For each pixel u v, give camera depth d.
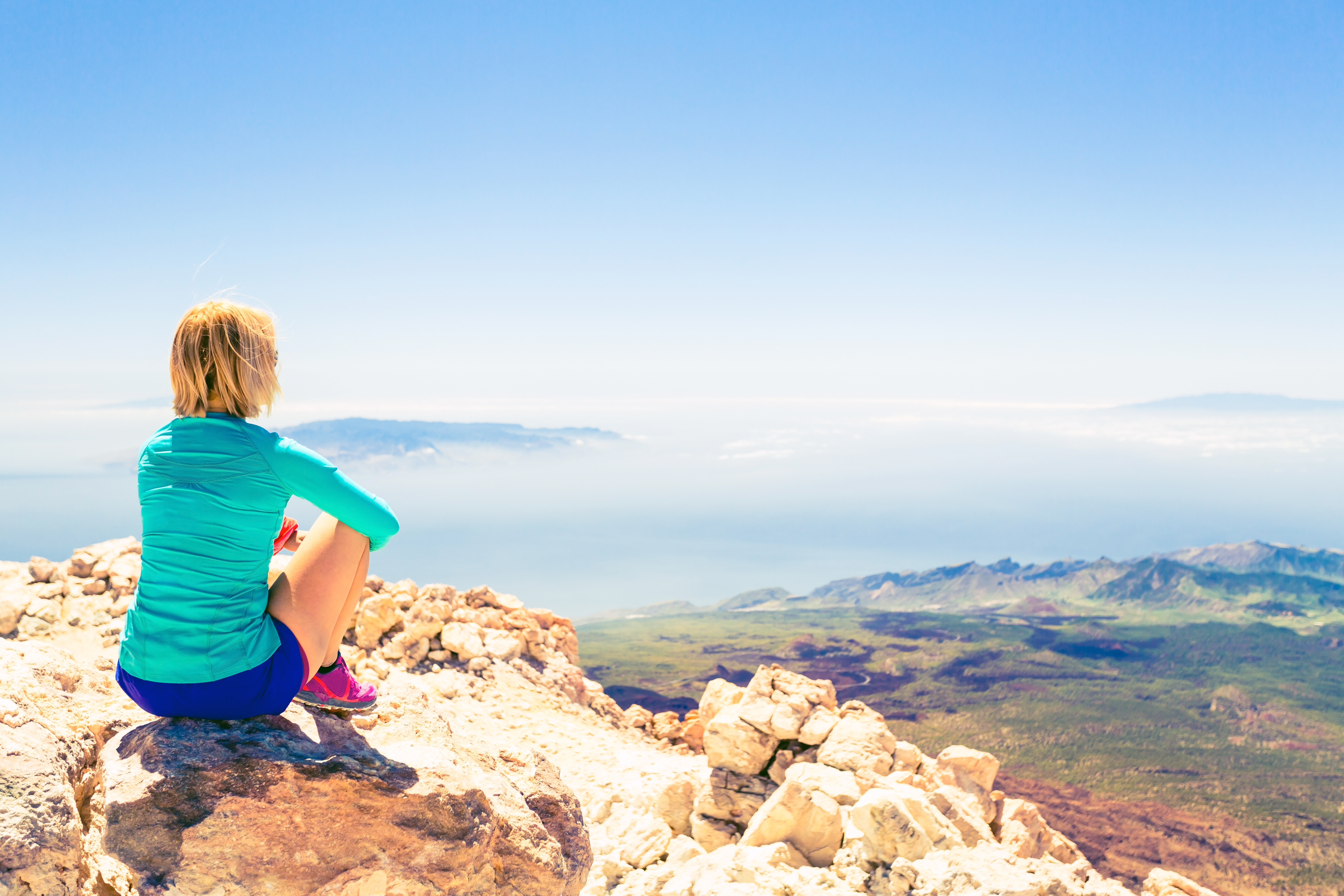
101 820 3.71
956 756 11.87
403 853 3.81
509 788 4.75
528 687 16.47
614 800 11.48
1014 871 7.60
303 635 3.81
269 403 3.76
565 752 13.67
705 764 14.27
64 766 3.55
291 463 3.55
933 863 7.90
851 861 8.50
